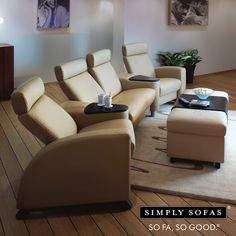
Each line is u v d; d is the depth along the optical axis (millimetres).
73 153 2379
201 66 7801
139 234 2299
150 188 2861
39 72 6750
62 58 7043
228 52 8211
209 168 3244
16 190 2850
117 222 2424
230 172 3164
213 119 3180
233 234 2299
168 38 7137
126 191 2510
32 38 6473
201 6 7328
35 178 2414
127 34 6504
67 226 2383
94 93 3947
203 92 3928
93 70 4207
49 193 2453
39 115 2592
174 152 3320
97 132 2408
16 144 3824
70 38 7070
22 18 6227
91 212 2529
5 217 2488
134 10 6496
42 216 2490
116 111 3256
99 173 2439
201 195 2750
